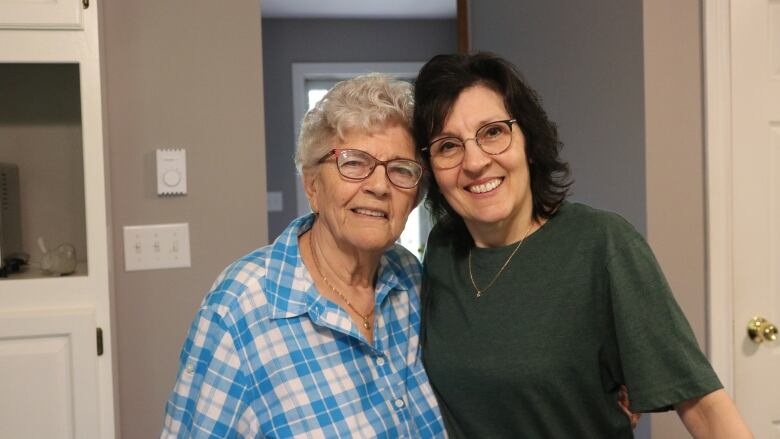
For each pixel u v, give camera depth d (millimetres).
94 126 1709
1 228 1903
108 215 1828
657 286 1116
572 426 1178
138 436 1938
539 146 1243
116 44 1891
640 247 1153
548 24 2477
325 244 1242
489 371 1176
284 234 1260
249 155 1974
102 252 1721
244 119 1968
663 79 1964
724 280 2008
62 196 2094
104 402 1721
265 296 1160
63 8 1670
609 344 1168
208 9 1939
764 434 2053
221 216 1966
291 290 1174
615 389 1217
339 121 1157
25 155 2074
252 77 1968
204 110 1946
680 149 1985
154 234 1929
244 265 1201
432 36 4879
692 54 1982
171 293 1947
